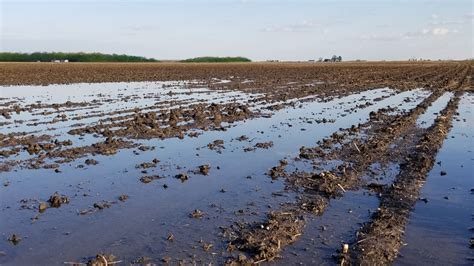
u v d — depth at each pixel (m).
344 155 12.60
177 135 15.46
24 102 24.78
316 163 11.87
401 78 45.25
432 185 10.07
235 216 8.34
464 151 13.15
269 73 58.09
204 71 64.50
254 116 19.56
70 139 14.91
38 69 64.94
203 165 11.30
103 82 41.66
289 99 26.06
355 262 6.65
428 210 8.64
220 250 7.02
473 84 36.34
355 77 47.84
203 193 9.62
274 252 6.87
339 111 21.08
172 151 13.27
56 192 9.60
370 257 6.76
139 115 19.25
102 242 7.32
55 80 43.47
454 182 10.30
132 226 7.93
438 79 42.66
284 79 44.91
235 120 18.55
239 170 11.30
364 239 7.30
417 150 13.17
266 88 33.59
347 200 9.16
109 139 14.22
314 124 17.58
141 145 13.97
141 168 11.47
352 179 10.39
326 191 9.57
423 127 16.70
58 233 7.66
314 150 13.09
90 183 10.29
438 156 12.57
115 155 12.77
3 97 27.53
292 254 6.89
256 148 13.57
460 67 75.44
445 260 6.73
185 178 10.56
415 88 33.25
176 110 20.48
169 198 9.33
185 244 7.23
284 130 16.41
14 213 8.53
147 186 10.09
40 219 8.25
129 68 74.25
